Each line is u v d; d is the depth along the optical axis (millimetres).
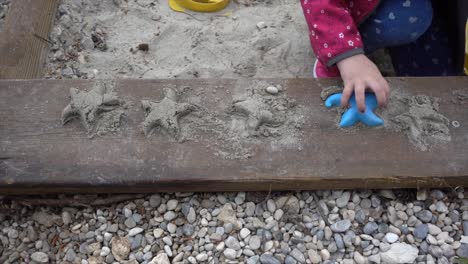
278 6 2123
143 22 2041
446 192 1510
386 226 1460
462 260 1377
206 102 1547
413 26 1646
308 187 1464
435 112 1519
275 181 1417
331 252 1425
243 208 1488
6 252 1432
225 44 1971
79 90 1548
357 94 1433
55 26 1979
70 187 1416
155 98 1554
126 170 1413
